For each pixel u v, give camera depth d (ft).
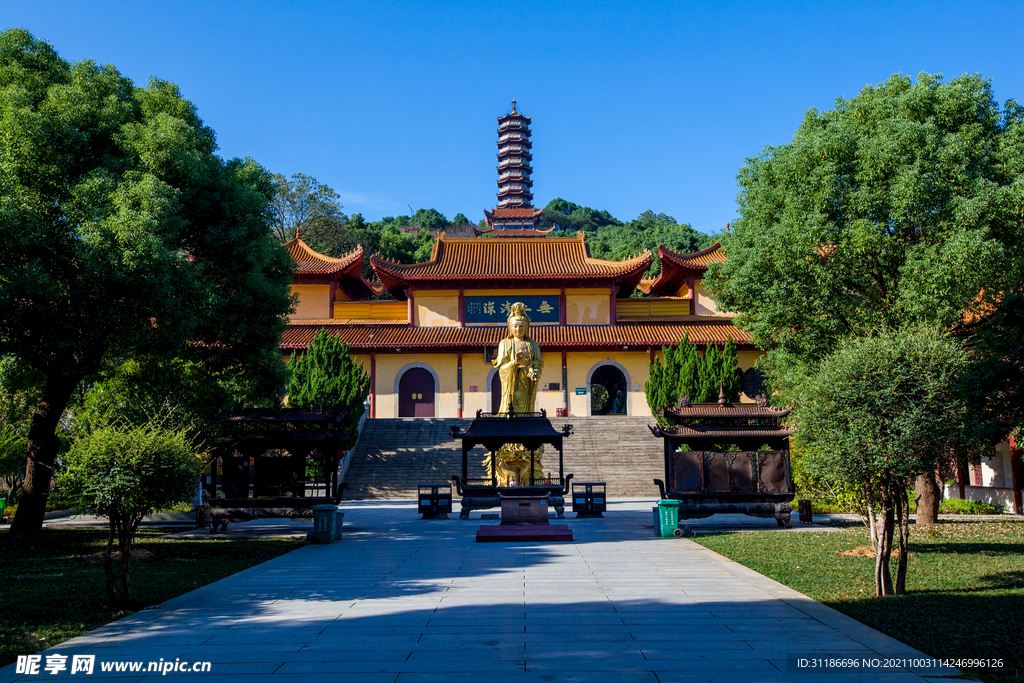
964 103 75.97
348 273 203.10
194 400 76.28
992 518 87.66
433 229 480.23
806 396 44.96
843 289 78.43
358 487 134.00
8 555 59.98
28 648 31.27
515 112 442.09
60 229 57.21
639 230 479.41
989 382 42.63
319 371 145.69
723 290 99.81
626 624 34.76
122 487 38.78
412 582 46.42
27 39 66.23
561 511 90.07
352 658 29.40
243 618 36.60
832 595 41.70
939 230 71.05
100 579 48.47
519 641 31.78
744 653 29.81
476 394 182.09
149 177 58.90
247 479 78.48
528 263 194.80
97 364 65.16
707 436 80.12
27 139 57.57
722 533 73.31
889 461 40.70
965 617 35.68
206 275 73.92
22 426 84.84
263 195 78.95
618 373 190.39
